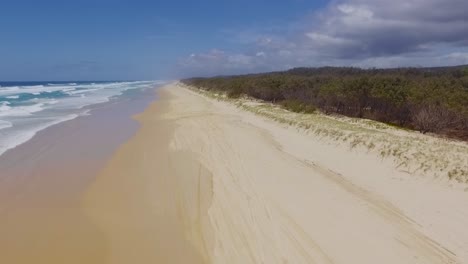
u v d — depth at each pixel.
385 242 7.95
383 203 10.07
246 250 7.61
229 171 13.12
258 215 9.30
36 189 11.18
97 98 51.03
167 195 10.75
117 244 7.91
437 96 23.34
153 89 88.12
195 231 8.48
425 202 9.84
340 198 10.48
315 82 39.69
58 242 7.96
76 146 17.12
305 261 7.19
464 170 10.84
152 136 19.91
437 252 7.54
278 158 14.94
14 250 7.60
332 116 26.02
